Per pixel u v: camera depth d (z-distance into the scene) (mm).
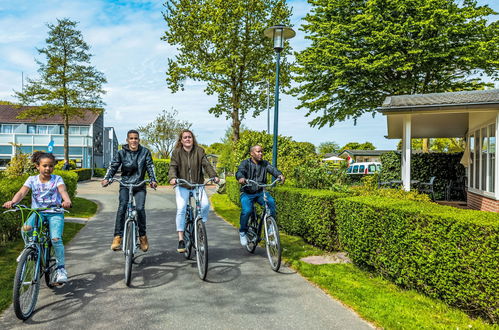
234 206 13430
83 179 33625
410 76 21109
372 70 19719
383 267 4906
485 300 3535
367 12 20078
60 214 4316
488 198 10391
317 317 3711
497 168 9344
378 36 19156
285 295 4312
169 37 27000
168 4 26781
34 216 4031
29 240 3904
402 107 9930
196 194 5285
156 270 5254
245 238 6113
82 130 47156
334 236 6340
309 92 23750
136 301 4082
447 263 3838
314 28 22578
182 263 5629
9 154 43125
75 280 4797
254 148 5977
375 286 4645
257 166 6043
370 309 3854
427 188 15977
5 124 44781
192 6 26234
